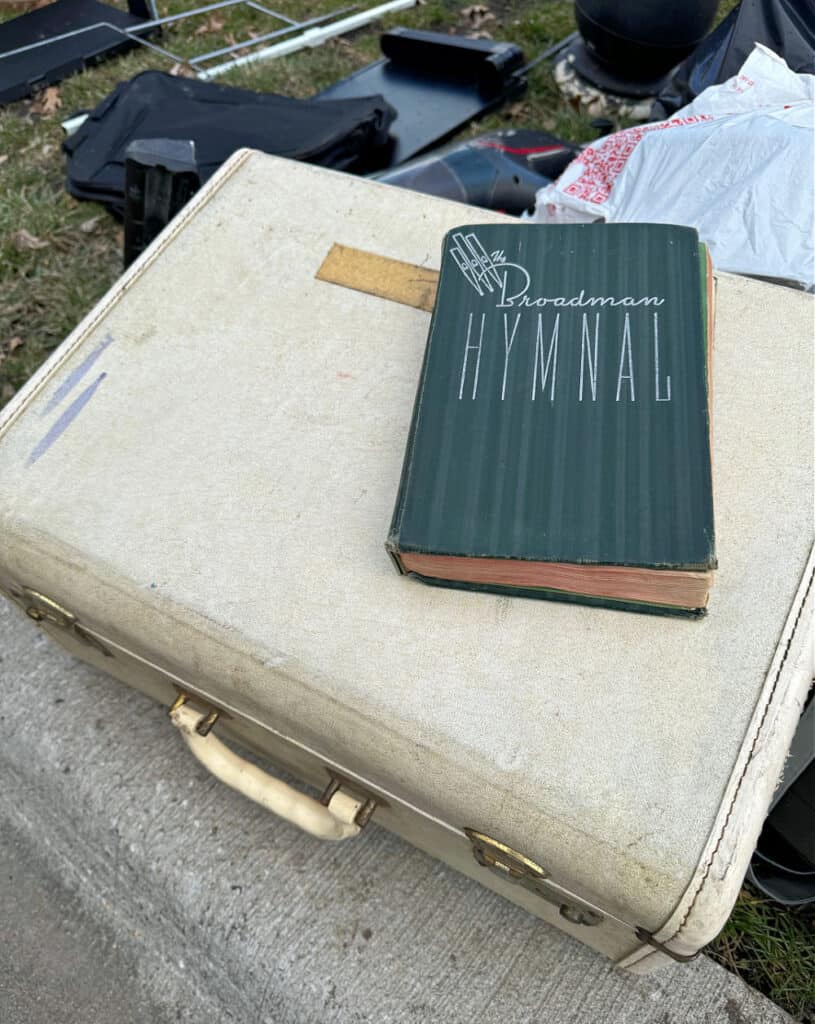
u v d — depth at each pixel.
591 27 2.18
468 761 0.73
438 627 0.80
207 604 0.84
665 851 0.67
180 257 1.11
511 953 1.08
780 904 1.13
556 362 0.82
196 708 1.00
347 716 0.78
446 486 0.76
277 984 1.10
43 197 2.23
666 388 0.79
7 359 1.90
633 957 0.86
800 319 0.96
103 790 1.26
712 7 2.10
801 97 1.28
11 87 2.56
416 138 2.18
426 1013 1.05
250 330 1.03
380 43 2.40
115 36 2.72
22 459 0.96
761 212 1.11
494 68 2.22
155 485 0.92
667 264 0.87
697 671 0.74
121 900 1.26
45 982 1.24
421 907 1.12
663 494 0.73
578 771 0.71
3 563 0.93
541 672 0.76
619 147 1.36
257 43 2.71
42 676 1.37
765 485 0.84
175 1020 1.18
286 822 1.21
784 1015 1.03
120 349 1.04
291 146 1.90
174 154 1.46
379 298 1.04
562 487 0.75
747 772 0.69
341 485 0.90
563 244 0.90
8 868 1.32
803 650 0.75
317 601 0.83
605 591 0.76
